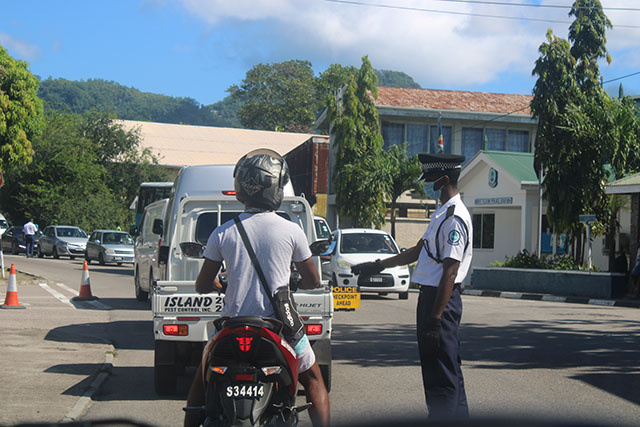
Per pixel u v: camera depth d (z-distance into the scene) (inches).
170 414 265.7
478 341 449.4
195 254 175.8
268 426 135.2
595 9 941.2
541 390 304.7
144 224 679.1
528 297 875.4
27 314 551.8
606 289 798.5
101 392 303.1
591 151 894.4
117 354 400.8
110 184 2171.5
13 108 1536.7
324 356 301.3
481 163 1181.1
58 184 1987.0
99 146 2172.7
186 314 297.6
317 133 3831.2
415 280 202.7
